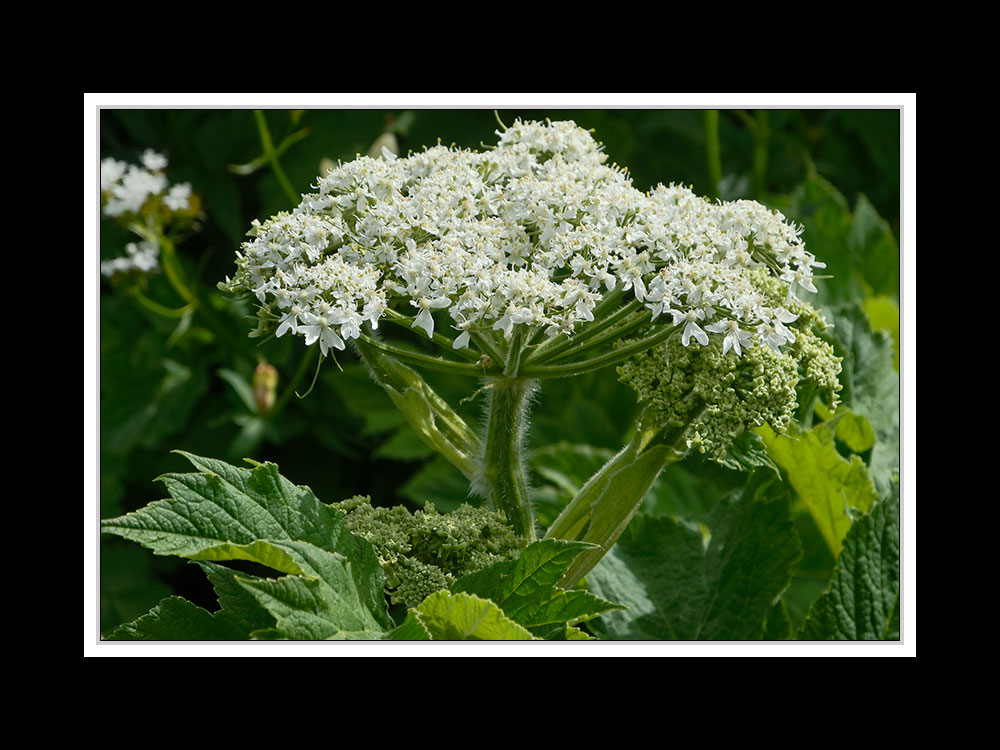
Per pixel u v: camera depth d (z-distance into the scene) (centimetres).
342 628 83
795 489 100
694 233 89
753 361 88
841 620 91
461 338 88
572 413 116
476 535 88
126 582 121
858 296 113
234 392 122
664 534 97
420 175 91
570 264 89
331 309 87
